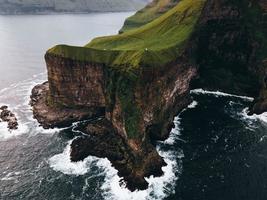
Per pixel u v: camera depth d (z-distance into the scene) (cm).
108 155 7981
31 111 10531
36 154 8200
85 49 9569
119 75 8644
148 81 8181
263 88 10369
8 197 6700
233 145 8394
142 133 7719
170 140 8638
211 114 9969
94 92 9469
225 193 6725
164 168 7531
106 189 6962
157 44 10719
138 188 6931
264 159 7812
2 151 8300
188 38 10944
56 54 9344
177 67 9806
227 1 11075
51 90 9988
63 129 9275
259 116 9906
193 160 7806
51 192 6856
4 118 9981
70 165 7769
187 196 6681
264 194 6669
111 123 8831
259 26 11162
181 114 9969
